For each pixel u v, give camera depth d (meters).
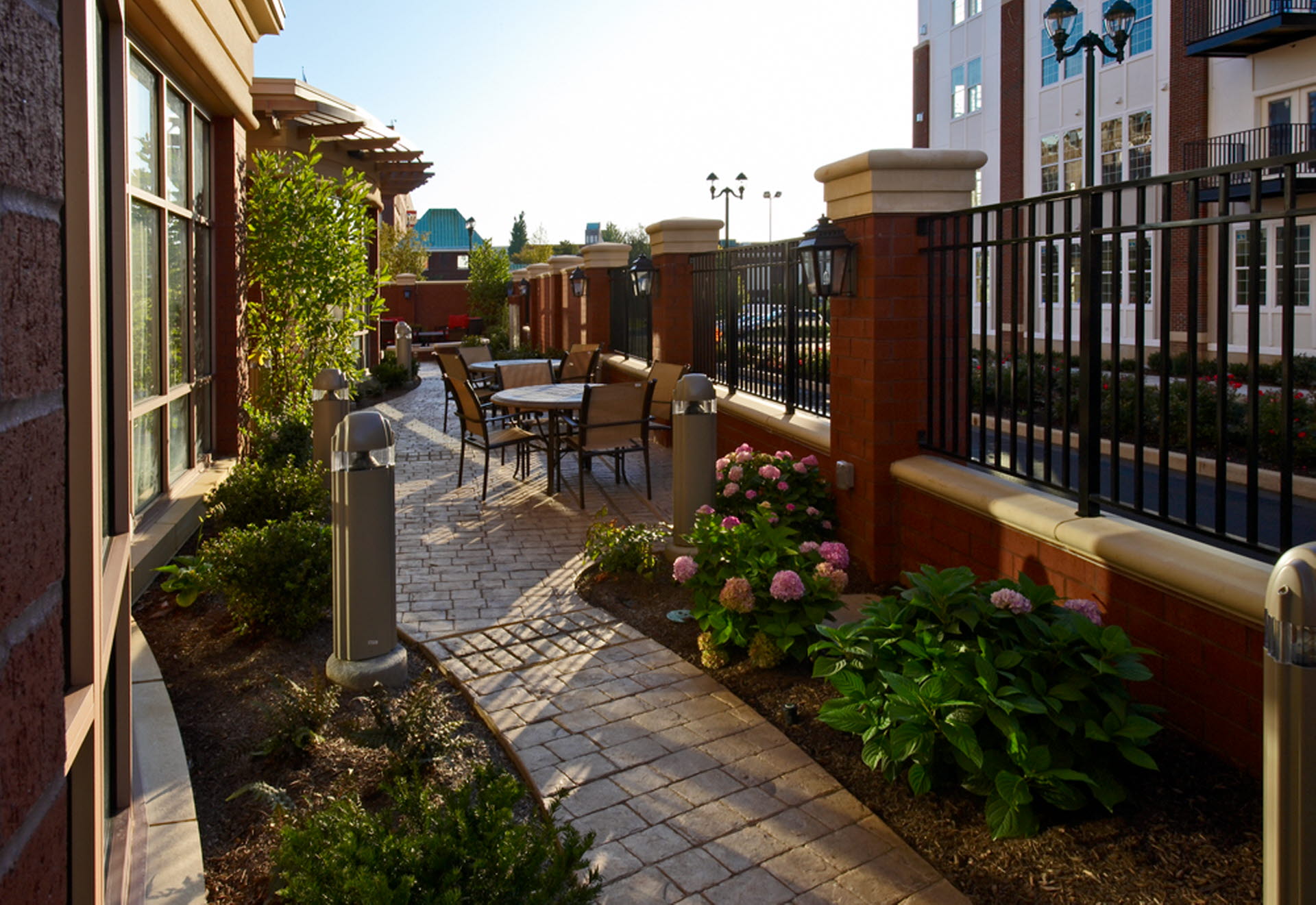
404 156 15.20
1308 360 14.05
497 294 26.39
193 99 6.98
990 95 24.78
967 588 3.23
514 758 3.40
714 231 10.08
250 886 2.54
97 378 1.22
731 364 8.27
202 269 7.41
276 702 3.69
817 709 3.72
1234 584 2.87
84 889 1.16
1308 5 16.33
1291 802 1.45
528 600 5.16
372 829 2.11
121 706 2.15
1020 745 2.75
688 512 5.46
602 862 2.78
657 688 3.98
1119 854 2.66
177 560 5.05
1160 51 19.31
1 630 0.68
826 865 2.76
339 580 3.86
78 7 1.16
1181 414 11.02
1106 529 3.54
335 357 8.93
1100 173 21.11
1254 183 2.93
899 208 5.09
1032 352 4.22
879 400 5.19
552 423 8.01
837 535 5.75
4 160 0.69
